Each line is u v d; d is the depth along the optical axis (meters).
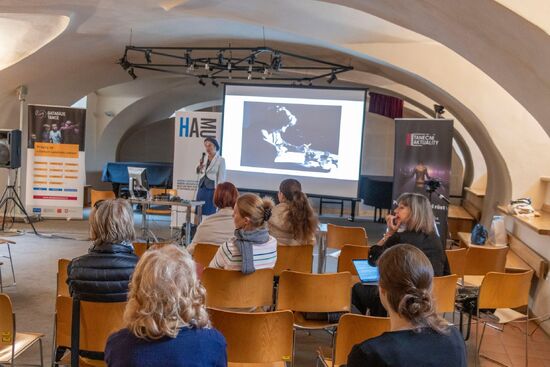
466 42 4.18
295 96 8.83
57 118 9.34
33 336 3.08
